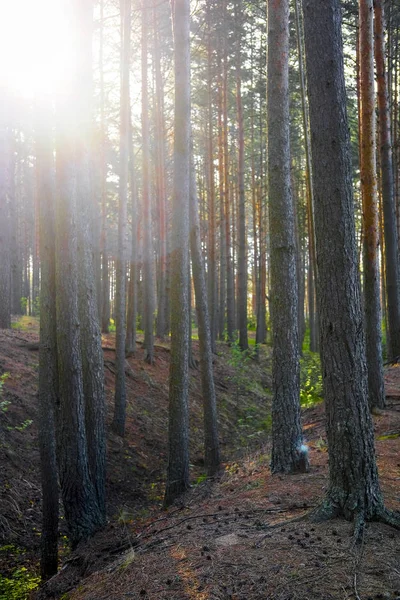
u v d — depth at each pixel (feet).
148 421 50.26
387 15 63.77
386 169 51.19
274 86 26.81
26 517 30.04
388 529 16.47
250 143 107.55
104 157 70.74
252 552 16.20
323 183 17.46
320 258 17.60
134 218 62.80
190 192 37.17
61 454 25.36
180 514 23.76
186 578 15.39
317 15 17.44
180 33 29.66
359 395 17.37
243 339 81.46
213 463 36.09
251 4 74.59
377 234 36.06
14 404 40.29
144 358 62.85
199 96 86.94
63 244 24.90
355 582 13.58
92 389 27.40
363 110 36.04
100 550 22.26
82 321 28.04
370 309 36.45
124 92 49.21
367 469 17.30
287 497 21.66
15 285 80.43
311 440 32.68
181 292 30.04
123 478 39.27
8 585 23.12
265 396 68.64
